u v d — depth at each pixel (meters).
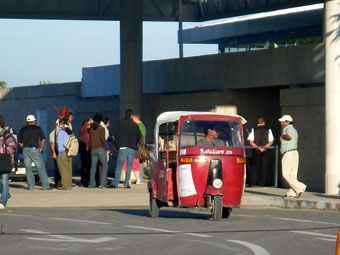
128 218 16.89
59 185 25.77
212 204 16.38
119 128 25.53
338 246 8.76
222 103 31.67
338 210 20.33
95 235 13.65
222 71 31.97
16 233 13.86
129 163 25.62
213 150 16.38
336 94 23.56
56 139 25.09
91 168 25.72
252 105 32.12
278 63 29.27
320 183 26.58
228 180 16.39
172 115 17.03
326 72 23.72
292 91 27.67
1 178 19.28
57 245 12.41
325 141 23.89
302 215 18.14
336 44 23.53
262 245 12.64
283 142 21.97
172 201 16.69
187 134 16.53
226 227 15.12
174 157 17.67
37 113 46.25
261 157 26.84
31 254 11.51
